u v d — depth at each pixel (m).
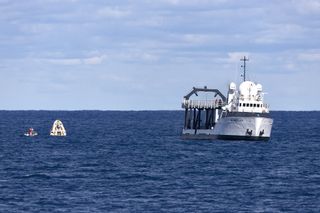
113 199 116.12
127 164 170.50
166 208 109.06
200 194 121.88
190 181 138.25
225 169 159.50
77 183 134.50
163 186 131.12
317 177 145.88
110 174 149.12
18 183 134.12
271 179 142.00
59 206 109.94
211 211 107.31
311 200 116.69
